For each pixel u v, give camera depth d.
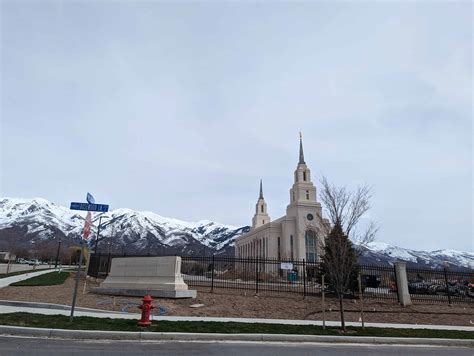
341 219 15.02
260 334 10.96
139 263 19.48
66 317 11.72
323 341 11.22
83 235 11.78
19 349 8.17
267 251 63.56
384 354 9.69
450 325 15.90
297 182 64.31
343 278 14.05
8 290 19.16
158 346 9.23
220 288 22.34
